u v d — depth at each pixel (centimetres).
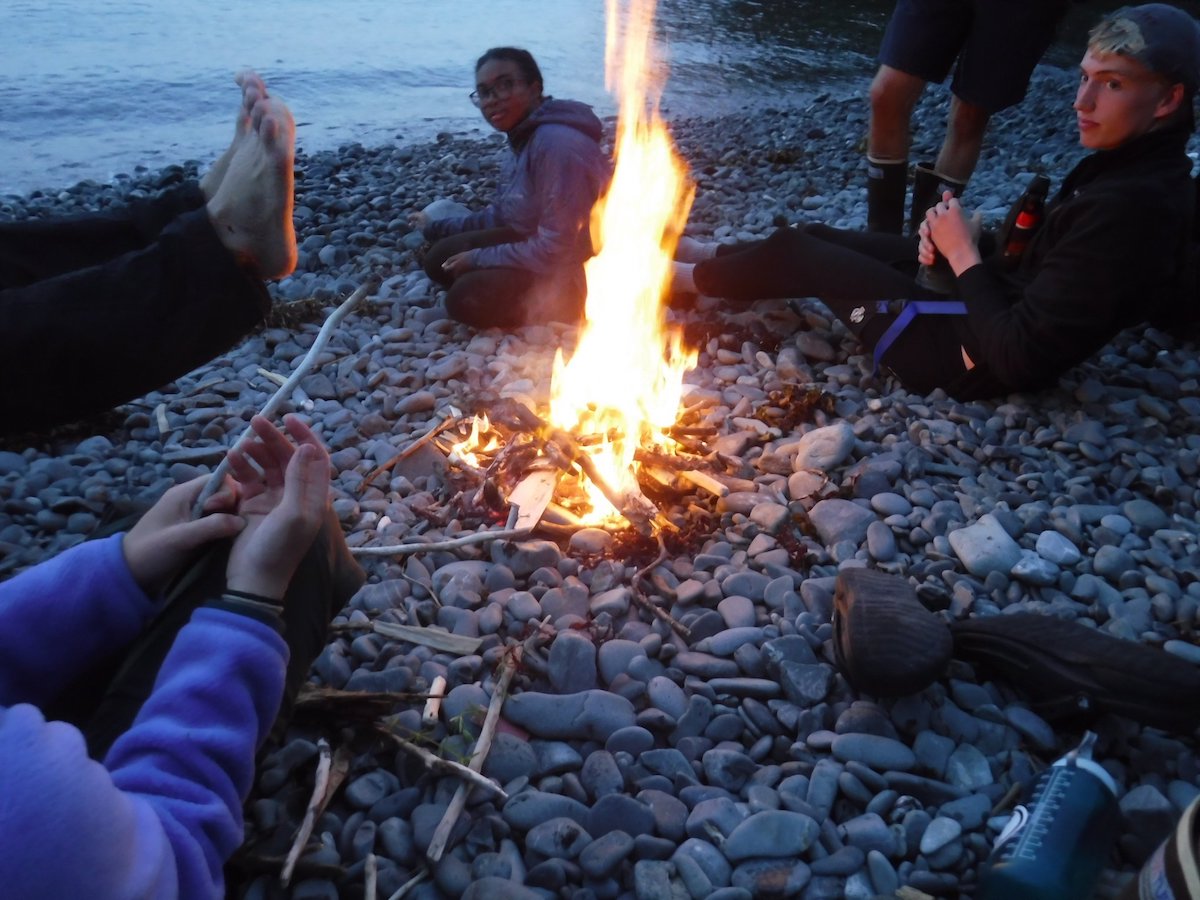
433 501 319
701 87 1200
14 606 156
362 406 386
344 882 195
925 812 214
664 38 1428
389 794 215
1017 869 184
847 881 200
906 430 363
